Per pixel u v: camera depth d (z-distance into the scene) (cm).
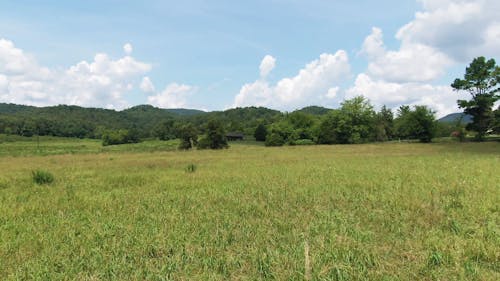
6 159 4044
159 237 751
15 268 612
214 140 6662
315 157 3394
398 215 931
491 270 575
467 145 5097
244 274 579
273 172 2059
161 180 1773
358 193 1267
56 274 580
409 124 7038
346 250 653
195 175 1983
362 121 8125
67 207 1144
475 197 1116
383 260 611
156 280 555
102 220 939
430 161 2545
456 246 668
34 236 799
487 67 6097
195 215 977
